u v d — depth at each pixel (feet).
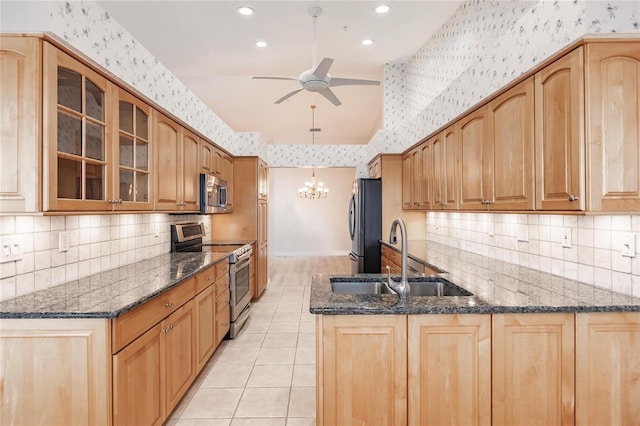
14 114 5.20
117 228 8.84
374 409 5.26
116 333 5.21
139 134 8.02
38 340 5.12
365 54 15.07
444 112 10.44
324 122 27.02
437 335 5.25
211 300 9.82
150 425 6.23
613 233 6.14
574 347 5.21
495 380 5.22
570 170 5.48
